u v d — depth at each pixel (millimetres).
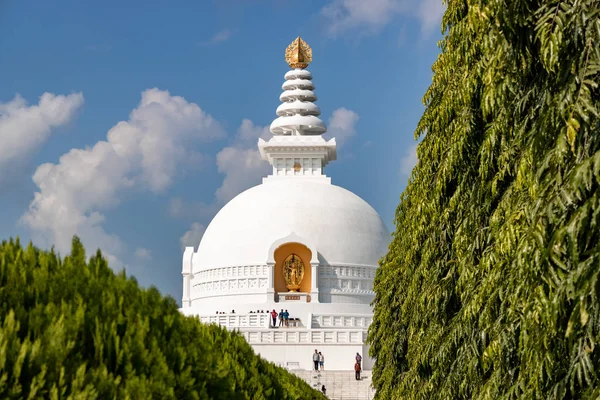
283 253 104938
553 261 15516
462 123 26484
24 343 9305
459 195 27375
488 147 22312
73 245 11906
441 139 29469
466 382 25203
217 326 22484
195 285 109500
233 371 20266
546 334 16391
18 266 10555
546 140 17375
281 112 123938
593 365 15734
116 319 10805
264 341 90688
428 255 30891
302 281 104375
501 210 21359
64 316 10047
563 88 16266
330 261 103500
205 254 108312
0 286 10211
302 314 99125
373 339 60969
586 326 15500
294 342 90625
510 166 22141
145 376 10398
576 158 15695
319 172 116750
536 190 17234
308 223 104938
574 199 15180
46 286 10555
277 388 22688
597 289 14281
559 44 15742
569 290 14828
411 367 35656
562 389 16219
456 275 29516
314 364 87312
